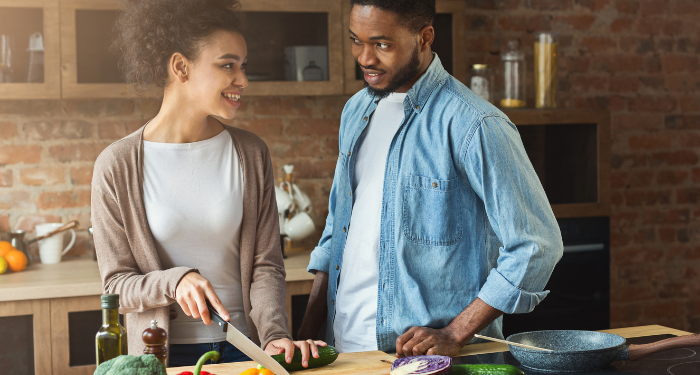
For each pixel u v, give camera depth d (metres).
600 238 3.02
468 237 1.42
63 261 2.88
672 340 1.19
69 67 2.62
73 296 2.41
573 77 3.48
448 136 1.41
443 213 1.41
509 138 1.36
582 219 3.00
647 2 3.56
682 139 3.64
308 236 3.19
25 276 2.53
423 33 1.42
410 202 1.43
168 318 1.39
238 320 1.49
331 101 3.24
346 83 2.90
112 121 3.01
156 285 1.30
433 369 1.08
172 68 1.38
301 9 2.82
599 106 3.51
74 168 2.98
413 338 1.30
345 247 1.57
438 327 1.41
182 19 1.35
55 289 2.37
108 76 2.68
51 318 2.40
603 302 3.00
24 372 2.39
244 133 1.53
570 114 2.98
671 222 3.64
